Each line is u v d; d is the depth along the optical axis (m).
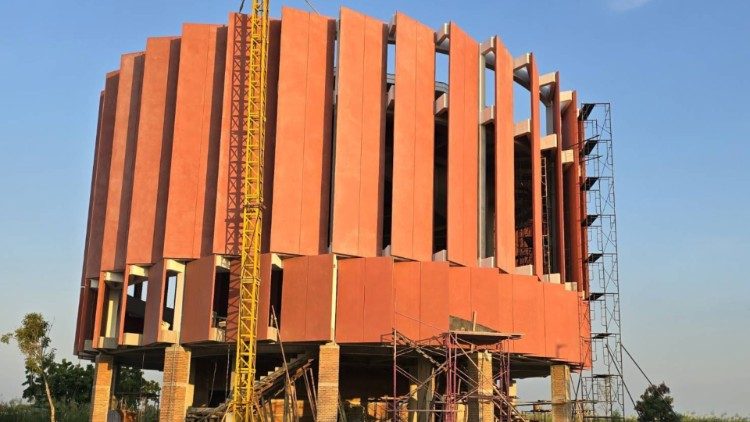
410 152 46.28
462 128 48.69
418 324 43.78
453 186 47.00
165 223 45.72
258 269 43.97
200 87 47.53
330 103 46.78
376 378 54.44
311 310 43.16
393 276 43.97
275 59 47.94
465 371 47.88
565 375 52.38
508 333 45.00
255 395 43.69
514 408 45.88
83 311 51.50
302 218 44.62
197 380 53.28
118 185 49.84
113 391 54.53
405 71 46.97
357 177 45.06
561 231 54.28
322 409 41.84
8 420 68.12
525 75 55.47
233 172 45.50
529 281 49.66
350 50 46.31
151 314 45.44
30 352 60.44
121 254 48.53
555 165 56.22
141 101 49.03
